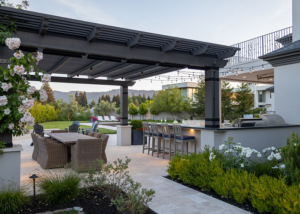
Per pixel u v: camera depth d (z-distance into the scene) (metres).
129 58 4.75
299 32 7.56
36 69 3.40
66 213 2.74
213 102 5.62
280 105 7.09
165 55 5.08
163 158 6.40
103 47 4.46
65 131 7.83
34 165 5.53
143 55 4.84
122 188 3.47
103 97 54.50
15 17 3.44
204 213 2.83
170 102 27.34
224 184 3.24
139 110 30.53
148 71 7.64
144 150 7.89
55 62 6.15
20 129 3.39
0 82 3.18
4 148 3.27
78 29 3.99
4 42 3.26
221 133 5.45
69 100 29.09
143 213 2.82
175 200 3.28
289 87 6.82
